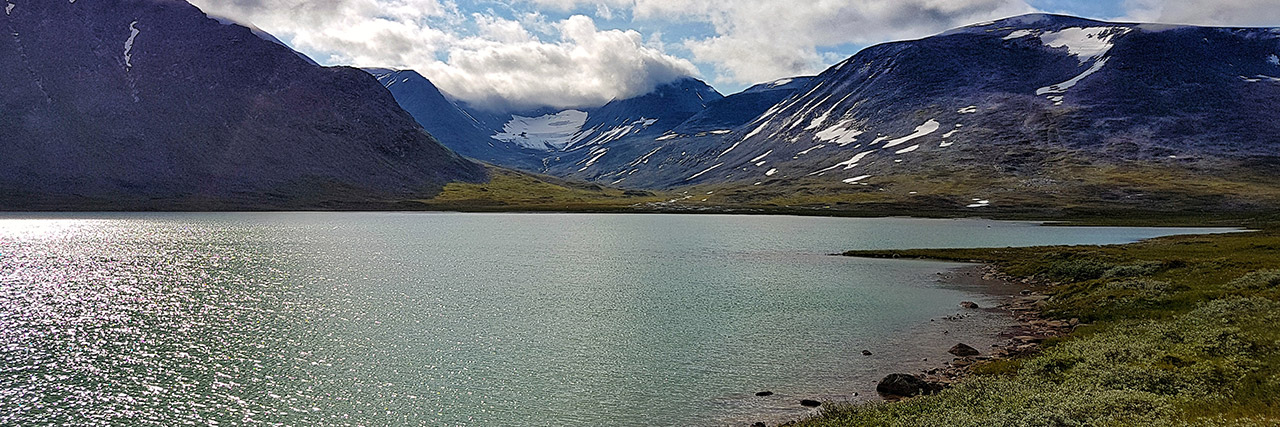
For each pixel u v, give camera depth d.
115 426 30.88
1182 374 27.75
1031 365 33.81
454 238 143.88
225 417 32.16
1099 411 23.02
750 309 59.41
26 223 180.75
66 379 37.41
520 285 74.06
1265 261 69.12
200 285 71.81
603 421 31.52
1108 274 71.06
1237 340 32.59
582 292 69.19
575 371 39.62
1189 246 101.75
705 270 88.38
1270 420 20.28
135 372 38.88
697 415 32.09
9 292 65.75
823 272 85.94
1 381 36.78
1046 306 56.62
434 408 33.44
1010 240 139.88
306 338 47.41
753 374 38.69
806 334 48.81
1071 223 195.25
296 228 172.12
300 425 31.22
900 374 35.09
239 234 148.00
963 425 23.16
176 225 178.00
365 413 32.75
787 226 193.25
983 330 49.03
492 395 35.38
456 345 45.72
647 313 57.34
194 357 42.06
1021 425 22.19
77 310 56.66
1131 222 194.75
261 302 61.59
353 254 107.50
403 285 73.44
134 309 57.44
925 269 88.88
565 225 198.00
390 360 41.88
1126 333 39.53
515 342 46.69
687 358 42.34
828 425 27.14
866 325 51.88
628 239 143.75
